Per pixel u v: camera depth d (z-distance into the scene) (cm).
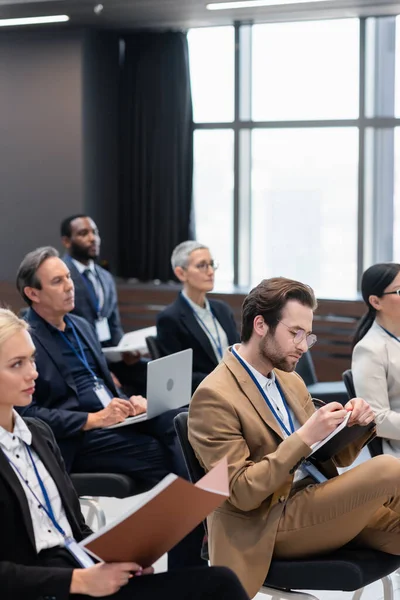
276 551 272
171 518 214
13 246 865
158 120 870
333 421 256
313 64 834
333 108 832
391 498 276
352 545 285
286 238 865
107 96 873
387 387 363
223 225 880
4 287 862
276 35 842
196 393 276
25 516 234
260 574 264
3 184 866
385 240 835
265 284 279
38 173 853
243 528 268
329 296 784
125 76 882
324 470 290
